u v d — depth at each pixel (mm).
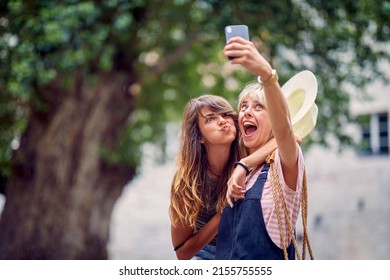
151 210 29719
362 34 15844
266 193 4391
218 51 18688
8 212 16016
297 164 4332
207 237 5051
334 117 16562
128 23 14289
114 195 16797
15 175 16000
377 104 25609
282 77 15961
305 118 4734
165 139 20516
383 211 25906
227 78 20094
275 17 15109
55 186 15844
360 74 16594
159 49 18312
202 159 4957
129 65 16688
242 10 15273
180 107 20531
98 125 16078
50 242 15750
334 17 15500
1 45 13797
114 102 16312
